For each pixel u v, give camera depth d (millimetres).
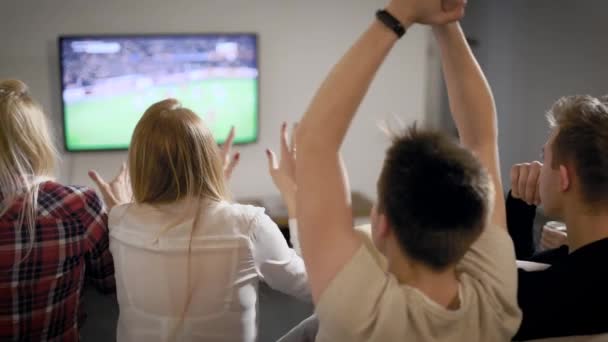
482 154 936
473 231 721
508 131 5777
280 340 1169
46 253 1231
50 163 1294
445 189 700
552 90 5137
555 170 923
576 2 4758
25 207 1216
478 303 769
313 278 752
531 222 1284
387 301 719
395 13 750
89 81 4801
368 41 750
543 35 5172
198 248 1202
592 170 861
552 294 839
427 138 745
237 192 5367
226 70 5043
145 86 4918
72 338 1321
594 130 860
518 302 838
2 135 1206
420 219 704
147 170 1229
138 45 4828
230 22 5035
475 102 931
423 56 5535
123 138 4992
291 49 5215
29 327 1248
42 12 4695
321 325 766
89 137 4922
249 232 1231
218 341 1232
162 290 1207
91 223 1290
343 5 5234
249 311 1271
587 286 833
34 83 4797
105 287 1385
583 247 871
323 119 744
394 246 762
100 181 1451
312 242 750
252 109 5184
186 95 5020
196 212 1226
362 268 731
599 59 4566
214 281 1217
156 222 1213
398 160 735
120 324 1284
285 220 4781
